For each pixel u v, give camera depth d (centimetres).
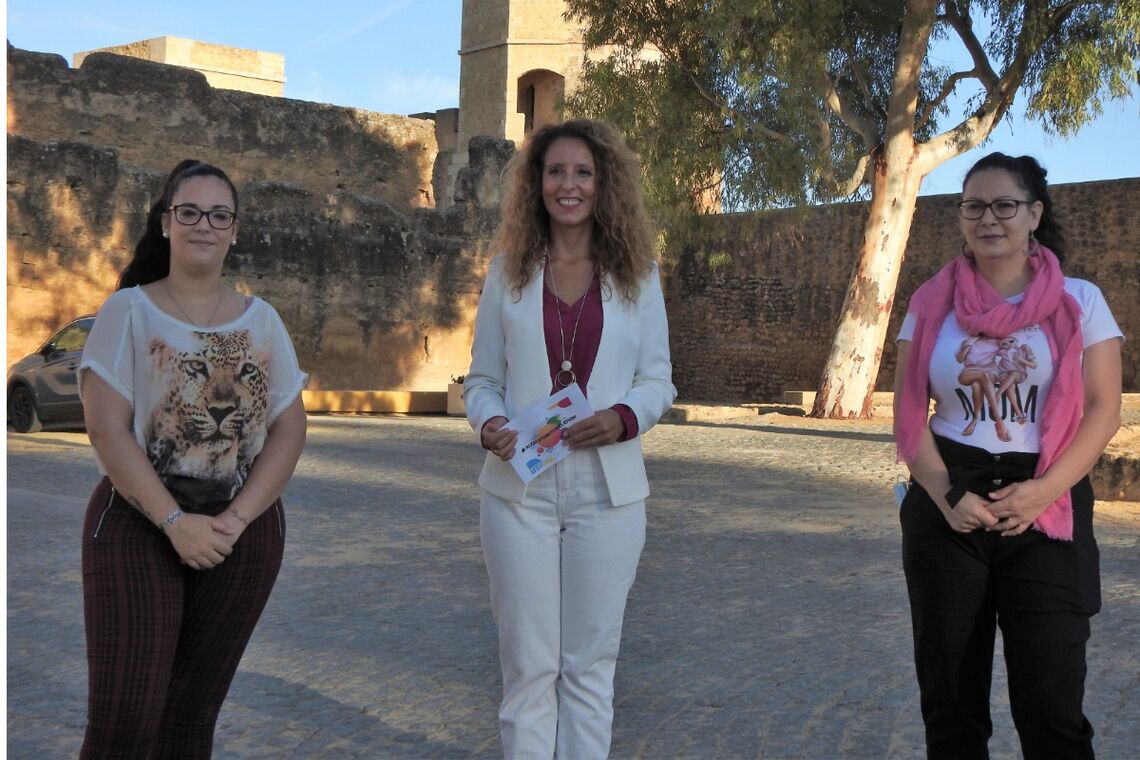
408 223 2877
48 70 2612
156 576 302
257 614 325
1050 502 314
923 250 3062
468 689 510
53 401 1720
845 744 436
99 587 299
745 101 2214
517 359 357
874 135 2289
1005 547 320
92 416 306
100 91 2683
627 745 436
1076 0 2058
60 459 1373
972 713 331
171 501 300
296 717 470
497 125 4234
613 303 359
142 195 2455
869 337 2278
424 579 744
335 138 3067
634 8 2284
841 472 1359
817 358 3184
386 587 720
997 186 326
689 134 2227
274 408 330
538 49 4169
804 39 2017
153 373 311
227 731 452
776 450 1625
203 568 310
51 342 1789
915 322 341
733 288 3359
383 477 1277
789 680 519
